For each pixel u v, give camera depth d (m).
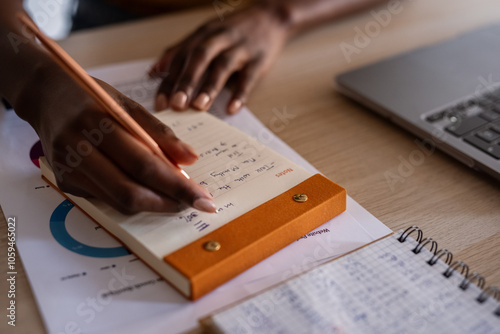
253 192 0.43
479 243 0.41
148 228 0.38
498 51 0.70
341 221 0.43
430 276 0.36
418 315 0.33
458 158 0.50
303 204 0.41
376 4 0.89
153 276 0.37
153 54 0.75
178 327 0.33
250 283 0.36
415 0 0.94
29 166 0.50
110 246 0.40
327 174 0.50
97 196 0.39
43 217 0.43
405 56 0.69
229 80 0.69
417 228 0.41
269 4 0.78
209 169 0.46
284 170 0.46
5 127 0.56
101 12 1.07
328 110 0.62
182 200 0.38
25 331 0.33
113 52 0.75
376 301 0.34
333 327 0.32
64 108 0.42
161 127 0.42
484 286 0.36
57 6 0.92
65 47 0.76
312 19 0.80
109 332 0.33
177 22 0.86
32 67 0.47
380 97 0.59
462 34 0.76
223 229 0.38
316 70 0.71
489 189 0.48
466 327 0.32
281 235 0.39
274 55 0.71
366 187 0.48
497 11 0.89
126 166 0.38
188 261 0.35
